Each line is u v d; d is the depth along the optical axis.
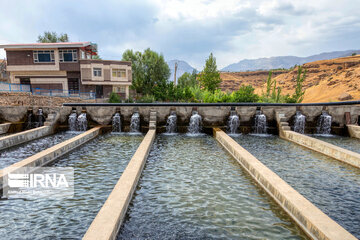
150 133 15.43
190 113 18.86
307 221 5.12
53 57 34.75
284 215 6.00
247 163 9.29
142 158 9.44
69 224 5.54
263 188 7.66
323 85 88.88
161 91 35.62
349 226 5.59
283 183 7.04
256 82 176.12
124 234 5.10
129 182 6.99
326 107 18.59
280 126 17.33
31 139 15.06
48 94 31.31
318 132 18.66
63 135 17.05
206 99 32.09
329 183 8.24
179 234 5.16
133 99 38.34
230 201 6.77
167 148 13.29
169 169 9.56
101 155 11.54
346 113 17.94
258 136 17.47
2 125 17.19
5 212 6.07
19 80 36.06
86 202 6.64
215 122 18.89
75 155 11.51
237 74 197.75
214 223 5.60
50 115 17.91
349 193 7.44
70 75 36.06
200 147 13.62
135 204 6.48
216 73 49.31
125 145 13.79
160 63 46.66
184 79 58.69
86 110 19.08
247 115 18.75
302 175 9.03
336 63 112.88
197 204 6.55
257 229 5.37
